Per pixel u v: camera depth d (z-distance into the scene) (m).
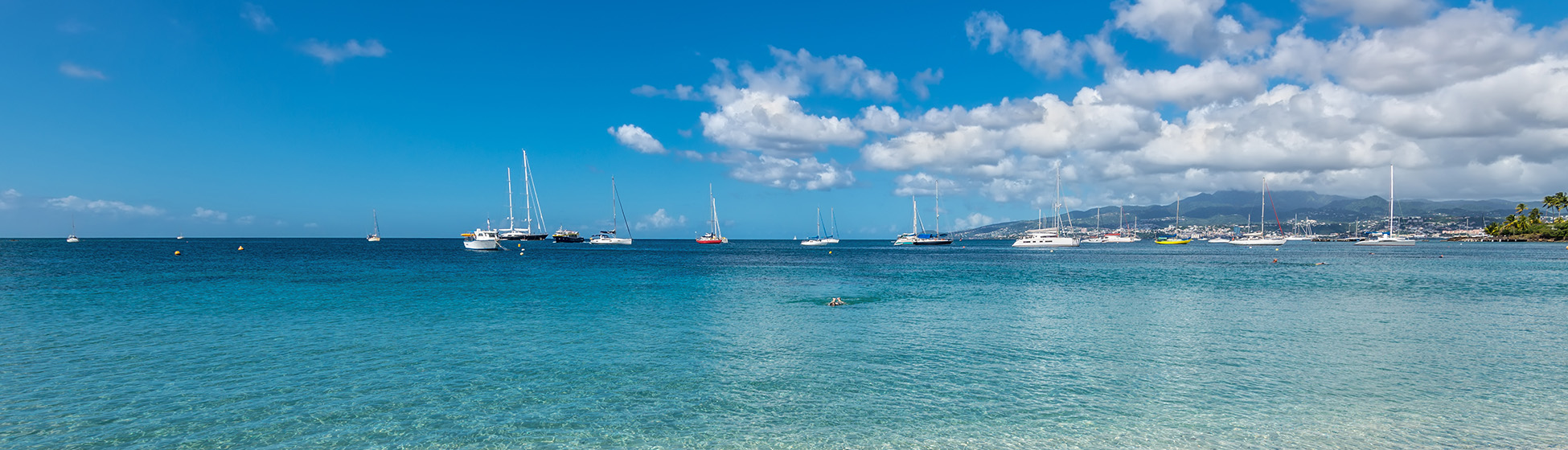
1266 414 14.47
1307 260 92.75
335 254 112.06
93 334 23.64
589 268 68.81
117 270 60.22
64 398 15.34
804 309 32.69
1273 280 53.00
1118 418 14.23
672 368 18.86
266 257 95.69
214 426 13.52
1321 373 18.25
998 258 104.94
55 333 23.92
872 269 69.62
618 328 26.12
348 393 15.99
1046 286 46.81
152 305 32.34
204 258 91.44
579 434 13.23
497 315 29.72
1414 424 13.69
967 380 17.47
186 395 15.70
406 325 26.41
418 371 18.28
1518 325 26.95
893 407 15.08
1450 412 14.49
